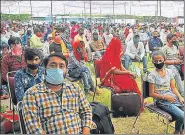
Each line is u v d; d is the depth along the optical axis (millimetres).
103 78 5367
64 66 2906
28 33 8484
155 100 4328
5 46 5949
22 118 2924
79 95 2977
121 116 5035
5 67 5293
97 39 7824
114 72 5254
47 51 7152
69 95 2887
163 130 4625
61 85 2887
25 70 3812
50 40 7223
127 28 8875
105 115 3766
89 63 7590
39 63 3785
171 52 6012
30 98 2773
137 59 7031
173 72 4605
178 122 4164
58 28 6812
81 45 6105
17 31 9836
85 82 6035
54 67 2863
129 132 4527
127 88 5293
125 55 6918
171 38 6066
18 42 5375
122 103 4988
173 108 4113
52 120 2789
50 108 2793
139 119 4953
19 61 5316
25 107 2760
